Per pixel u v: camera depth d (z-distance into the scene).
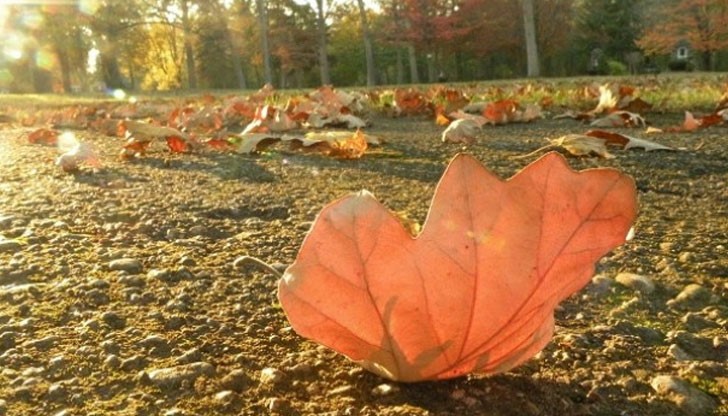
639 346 0.22
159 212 0.41
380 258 0.15
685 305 0.25
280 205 0.43
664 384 0.19
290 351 0.21
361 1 5.29
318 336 0.16
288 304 0.16
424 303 0.15
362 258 0.15
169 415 0.18
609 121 0.87
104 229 0.37
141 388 0.19
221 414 0.18
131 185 0.50
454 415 0.17
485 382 0.19
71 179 0.53
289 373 0.20
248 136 0.69
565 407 0.18
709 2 5.04
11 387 0.19
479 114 1.17
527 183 0.15
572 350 0.21
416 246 0.15
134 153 0.67
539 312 0.16
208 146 0.73
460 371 0.17
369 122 1.06
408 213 0.40
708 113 1.01
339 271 0.15
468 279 0.15
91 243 0.34
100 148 0.76
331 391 0.19
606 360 0.21
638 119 0.88
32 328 0.23
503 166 0.57
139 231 0.37
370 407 0.18
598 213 0.15
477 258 0.15
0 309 0.25
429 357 0.17
